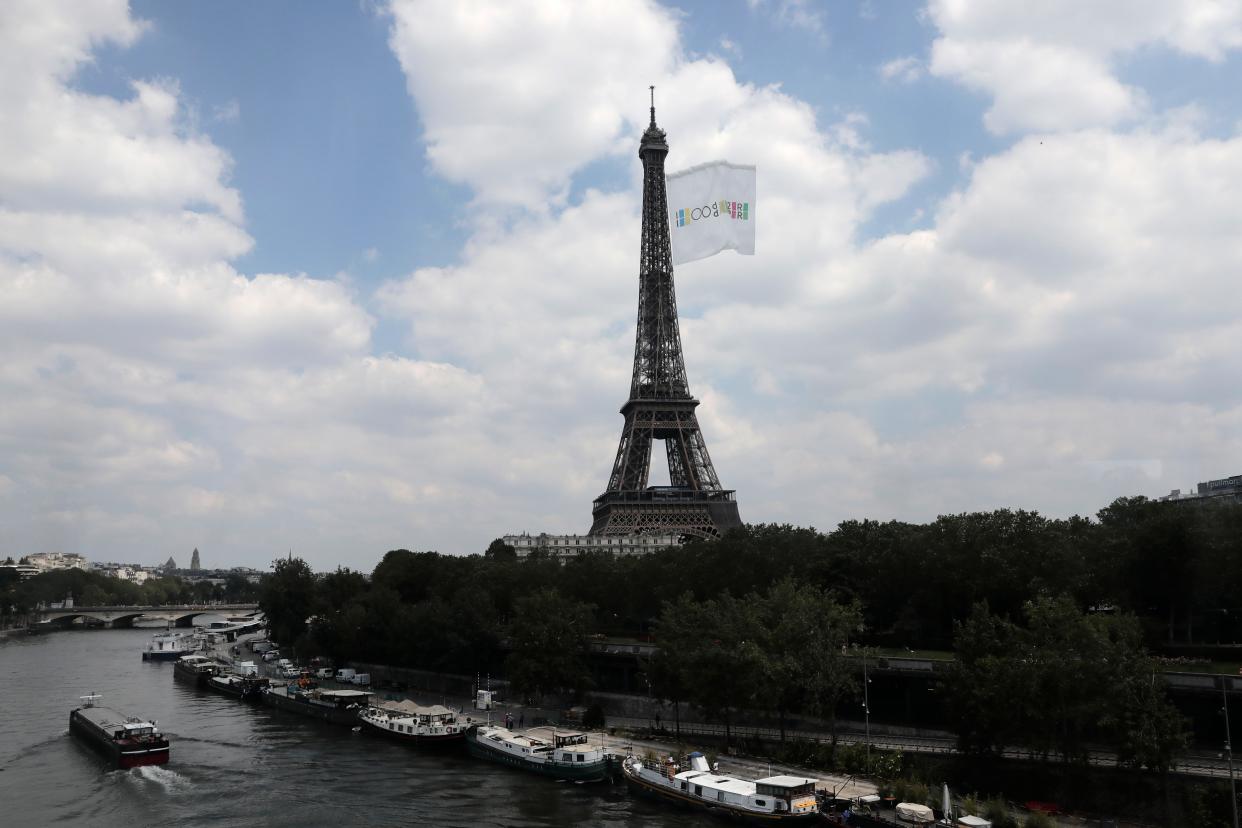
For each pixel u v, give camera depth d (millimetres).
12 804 161375
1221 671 167500
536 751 183125
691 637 195750
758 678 173750
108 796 166250
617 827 145500
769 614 192625
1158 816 137375
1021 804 144875
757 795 144375
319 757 197750
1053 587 196500
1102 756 152125
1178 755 141125
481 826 147000
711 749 182500
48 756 199625
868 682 187875
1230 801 130000
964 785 154375
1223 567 188750
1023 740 153250
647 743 192000
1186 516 193250
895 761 159625
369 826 147875
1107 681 142625
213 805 160250
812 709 172500
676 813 153625
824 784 154250
